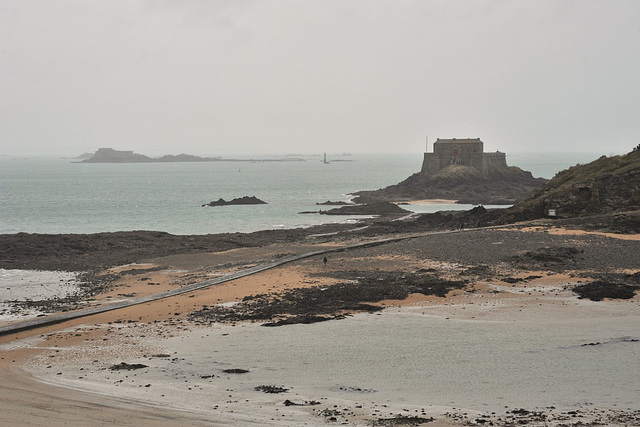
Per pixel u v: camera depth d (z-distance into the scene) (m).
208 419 28.80
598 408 30.41
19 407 29.72
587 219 92.31
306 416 29.61
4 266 82.50
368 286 60.91
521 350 40.72
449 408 30.98
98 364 39.31
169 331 47.34
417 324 47.84
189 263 81.94
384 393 33.59
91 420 27.89
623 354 39.25
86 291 65.94
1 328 48.34
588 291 56.78
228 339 44.66
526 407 30.86
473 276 64.31
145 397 32.53
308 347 42.34
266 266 73.81
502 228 91.12
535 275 64.06
